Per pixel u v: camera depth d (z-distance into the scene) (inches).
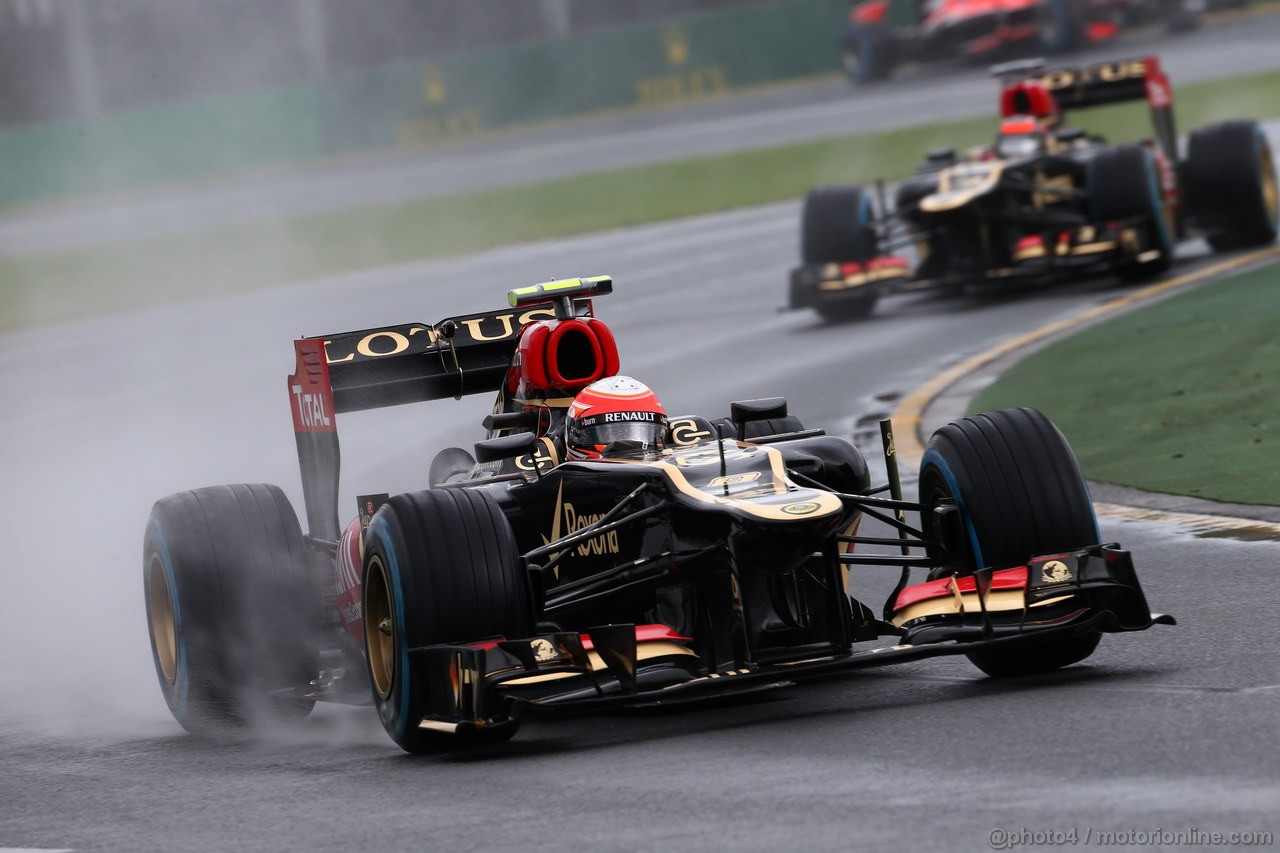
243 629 975.0
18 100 7623.0
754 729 818.8
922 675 919.0
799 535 809.5
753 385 2058.3
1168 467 1403.8
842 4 7362.2
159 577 1009.5
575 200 4741.6
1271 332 1892.2
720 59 7480.3
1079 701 793.6
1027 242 2399.1
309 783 813.9
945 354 2110.0
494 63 7524.6
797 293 2492.6
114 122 7303.2
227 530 987.3
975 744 734.5
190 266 4584.2
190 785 839.7
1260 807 604.7
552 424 1007.0
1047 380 1846.7
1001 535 852.0
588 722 895.7
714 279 3129.9
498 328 1189.1
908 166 4200.3
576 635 803.4
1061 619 825.5
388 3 7755.9
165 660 1021.8
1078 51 6023.6
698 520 847.1
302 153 7470.5
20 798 840.9
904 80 6432.1
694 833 641.0
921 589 874.8
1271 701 753.6
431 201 5216.5
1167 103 2615.7
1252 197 2583.7
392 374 1162.6
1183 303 2198.6
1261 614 948.0
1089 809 621.0
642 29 7485.2
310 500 1144.8
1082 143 2539.4
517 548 868.6
